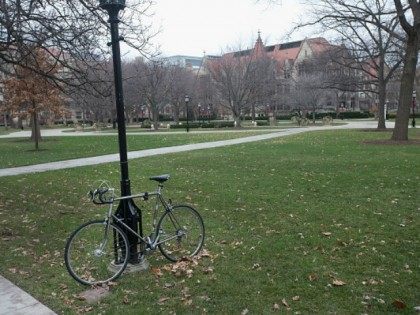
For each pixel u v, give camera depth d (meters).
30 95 23.28
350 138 24.08
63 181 12.31
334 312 4.11
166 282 4.91
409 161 13.48
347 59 32.75
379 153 16.03
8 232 7.12
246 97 49.44
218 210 8.14
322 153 16.77
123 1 5.00
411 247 5.77
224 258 5.61
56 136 38.56
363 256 5.49
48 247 6.32
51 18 8.67
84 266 5.14
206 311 4.20
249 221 7.32
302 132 32.34
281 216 7.52
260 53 52.34
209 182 11.00
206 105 66.56
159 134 35.94
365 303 4.25
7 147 27.38
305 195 9.07
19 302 4.50
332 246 5.91
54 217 8.11
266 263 5.38
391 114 63.22
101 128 57.22
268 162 14.47
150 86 48.31
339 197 8.77
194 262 5.43
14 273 5.30
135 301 4.47
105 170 14.40
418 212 7.46
